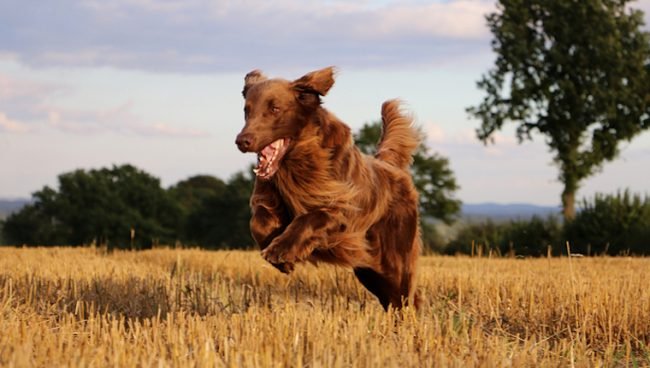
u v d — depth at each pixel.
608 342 7.98
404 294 8.09
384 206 7.73
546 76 45.28
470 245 32.97
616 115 44.28
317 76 6.80
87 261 15.25
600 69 44.50
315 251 7.15
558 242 30.98
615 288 9.62
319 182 6.76
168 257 17.59
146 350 5.88
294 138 6.76
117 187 57.84
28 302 8.16
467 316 8.45
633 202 30.16
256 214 7.04
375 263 7.79
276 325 6.64
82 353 5.68
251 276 12.64
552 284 10.41
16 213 58.41
